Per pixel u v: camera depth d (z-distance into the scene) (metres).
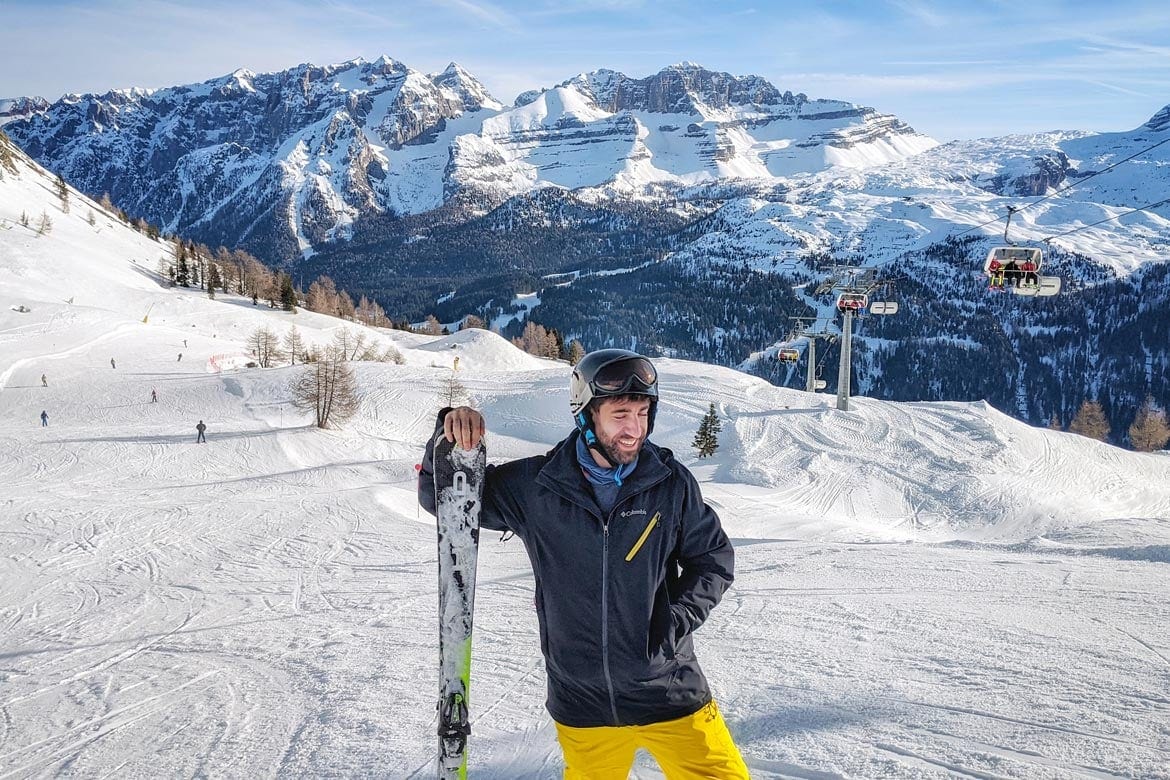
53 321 69.00
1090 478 41.75
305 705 5.59
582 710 2.47
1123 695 4.28
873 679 4.91
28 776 4.73
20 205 144.38
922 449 44.91
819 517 32.78
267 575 13.71
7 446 35.34
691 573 2.51
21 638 9.68
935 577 9.03
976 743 3.72
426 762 4.25
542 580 2.47
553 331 139.50
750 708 4.51
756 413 52.47
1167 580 8.26
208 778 4.36
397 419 52.72
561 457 2.40
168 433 39.97
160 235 194.25
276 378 55.12
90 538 17.95
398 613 9.50
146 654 8.14
